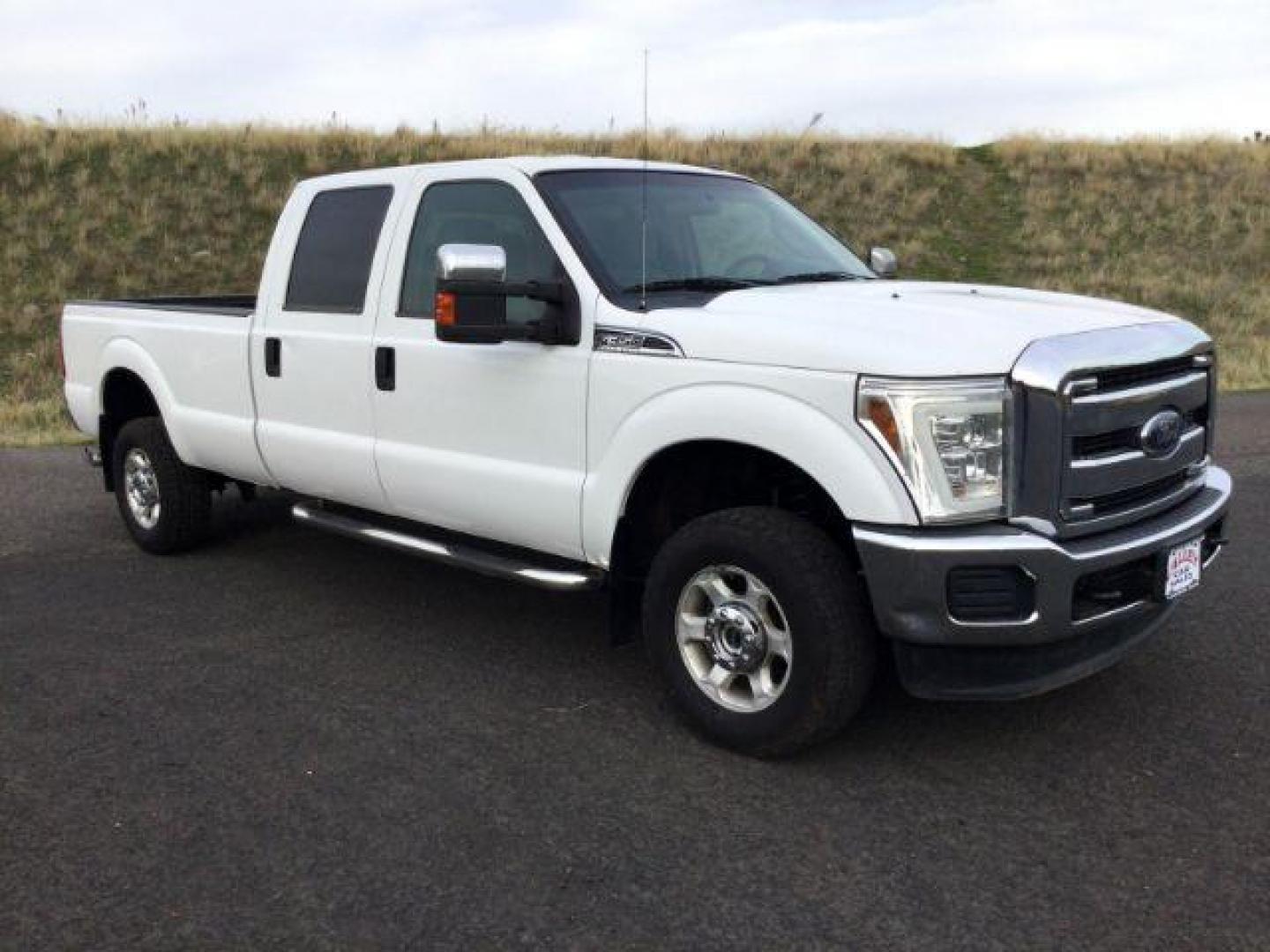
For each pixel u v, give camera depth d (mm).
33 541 7160
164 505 6605
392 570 6477
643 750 4137
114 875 3324
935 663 3771
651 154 24188
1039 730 4254
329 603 5879
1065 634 3654
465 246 4156
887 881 3273
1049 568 3564
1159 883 3240
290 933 3047
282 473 5793
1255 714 4367
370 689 4719
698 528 4082
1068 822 3588
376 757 4082
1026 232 22938
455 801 3754
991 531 3617
